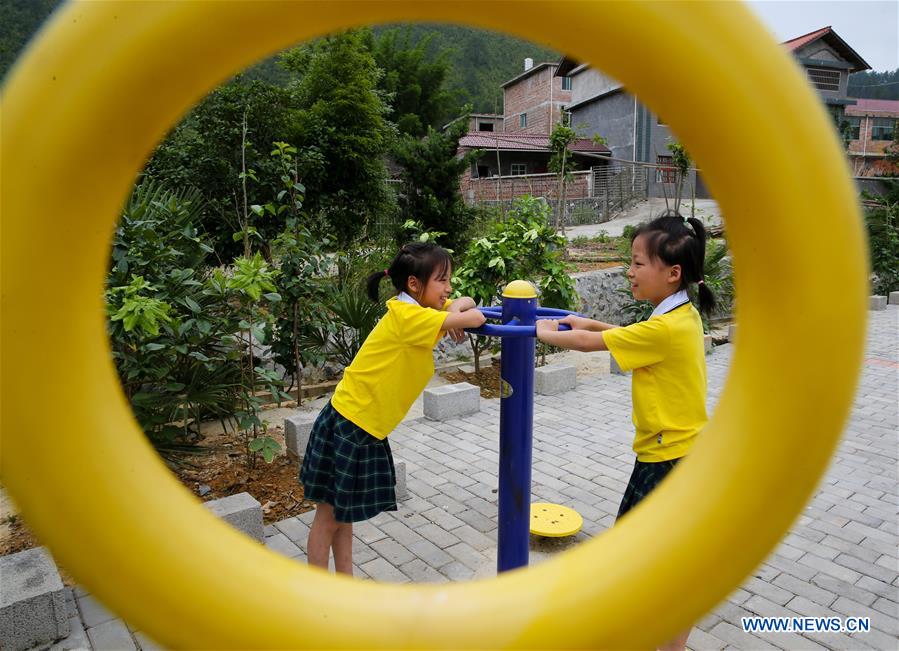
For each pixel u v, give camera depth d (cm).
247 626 68
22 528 341
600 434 510
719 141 64
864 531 356
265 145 934
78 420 65
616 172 2514
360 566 320
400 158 1130
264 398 571
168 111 65
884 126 2877
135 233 395
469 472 435
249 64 67
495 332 208
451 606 69
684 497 70
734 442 69
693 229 211
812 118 64
